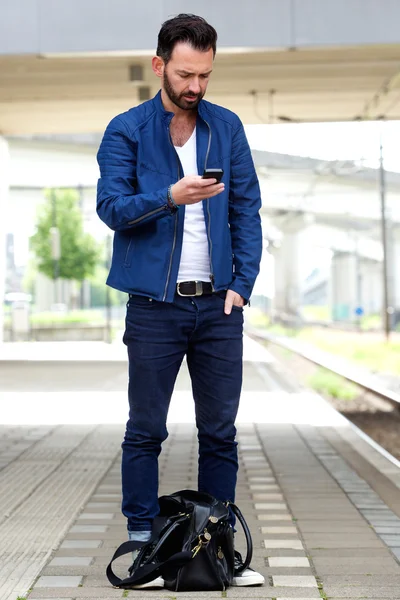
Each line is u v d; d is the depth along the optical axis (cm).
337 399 2262
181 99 444
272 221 9088
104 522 636
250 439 1148
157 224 454
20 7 1338
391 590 454
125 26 1337
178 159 457
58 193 6719
